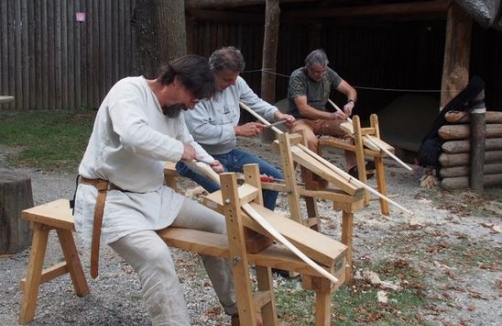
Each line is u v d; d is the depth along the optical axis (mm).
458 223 5793
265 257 2592
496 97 12516
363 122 11789
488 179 7398
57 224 3209
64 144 9109
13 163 7852
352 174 6199
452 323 3594
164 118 2785
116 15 12727
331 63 12734
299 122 5918
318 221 4398
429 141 7215
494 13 6934
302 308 3652
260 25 12305
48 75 12320
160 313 2637
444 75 7441
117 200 2754
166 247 2697
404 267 4445
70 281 3977
